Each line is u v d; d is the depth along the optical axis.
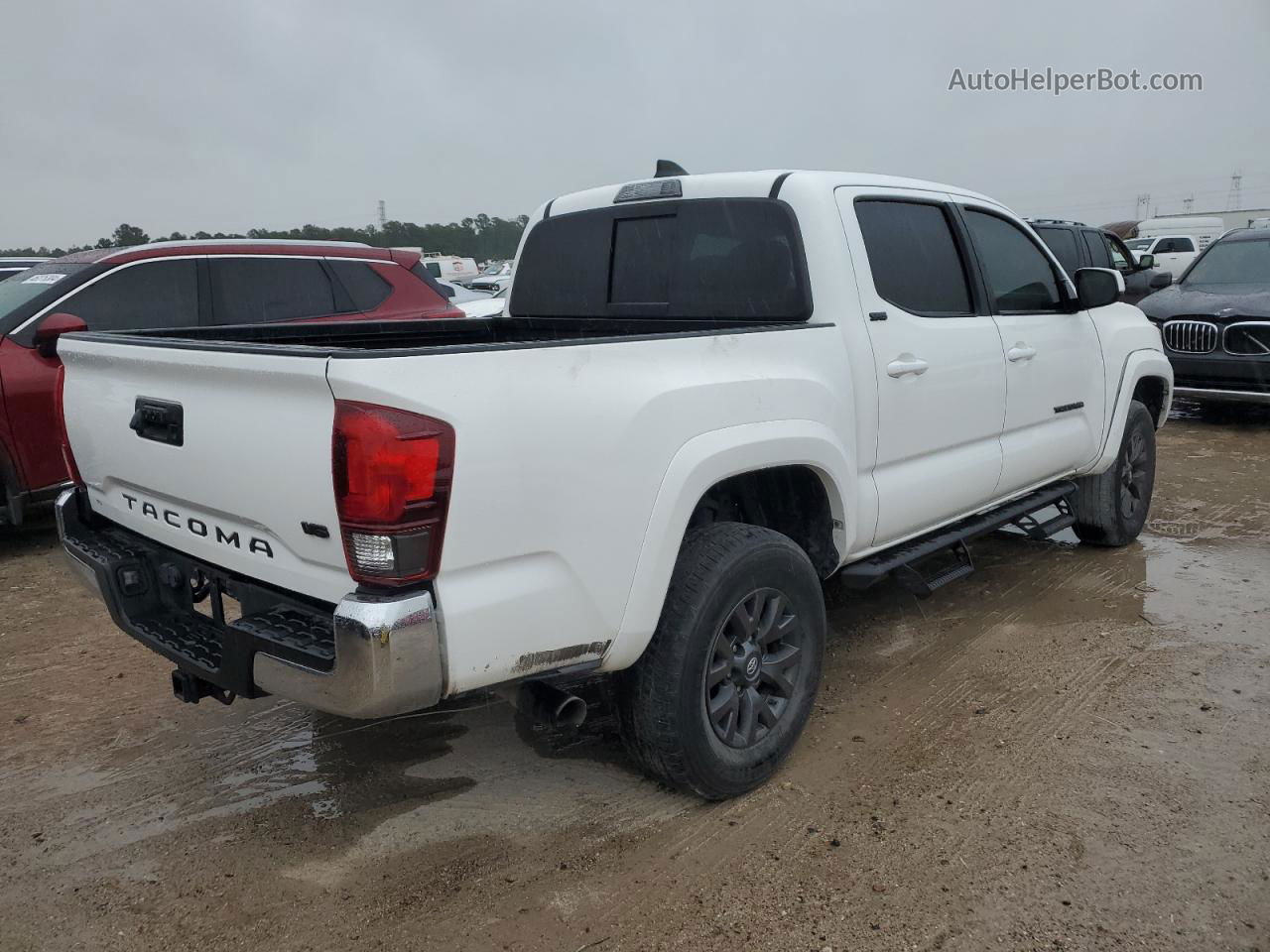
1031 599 4.76
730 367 2.94
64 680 4.02
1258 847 2.72
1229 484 7.08
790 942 2.39
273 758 3.36
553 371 2.46
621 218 4.10
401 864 2.74
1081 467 4.96
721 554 2.86
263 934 2.46
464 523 2.28
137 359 2.76
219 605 2.80
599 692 3.24
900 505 3.64
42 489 5.91
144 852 2.82
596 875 2.67
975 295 4.10
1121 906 2.49
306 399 2.27
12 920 2.52
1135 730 3.41
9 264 10.77
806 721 3.22
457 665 2.32
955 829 2.84
